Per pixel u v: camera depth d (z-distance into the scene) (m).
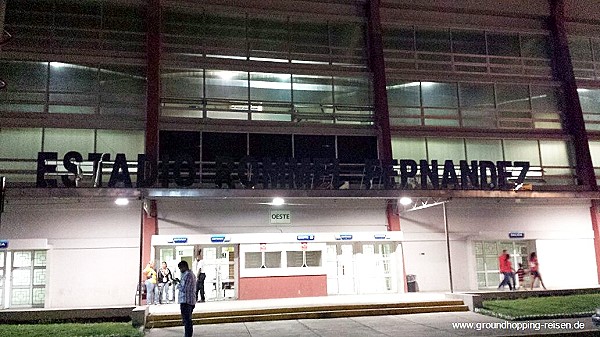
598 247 27.16
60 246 22.06
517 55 29.27
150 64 24.22
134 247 22.62
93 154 20.75
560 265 26.61
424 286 24.86
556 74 29.45
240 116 25.33
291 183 21.84
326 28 27.23
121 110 24.11
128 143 23.89
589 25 30.00
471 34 28.83
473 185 23.58
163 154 23.78
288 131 25.28
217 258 23.48
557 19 29.59
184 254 23.30
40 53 23.67
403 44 27.77
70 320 16.69
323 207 24.67
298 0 26.98
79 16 24.52
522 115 28.56
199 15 25.78
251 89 25.73
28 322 16.42
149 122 23.64
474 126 27.73
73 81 23.98
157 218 22.97
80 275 22.05
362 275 24.56
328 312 17.73
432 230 25.45
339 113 26.39
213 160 24.28
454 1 28.44
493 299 19.73
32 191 19.55
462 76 27.95
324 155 25.50
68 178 21.23
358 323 16.27
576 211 27.45
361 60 27.27
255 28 26.34
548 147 28.38
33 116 23.11
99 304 21.97
